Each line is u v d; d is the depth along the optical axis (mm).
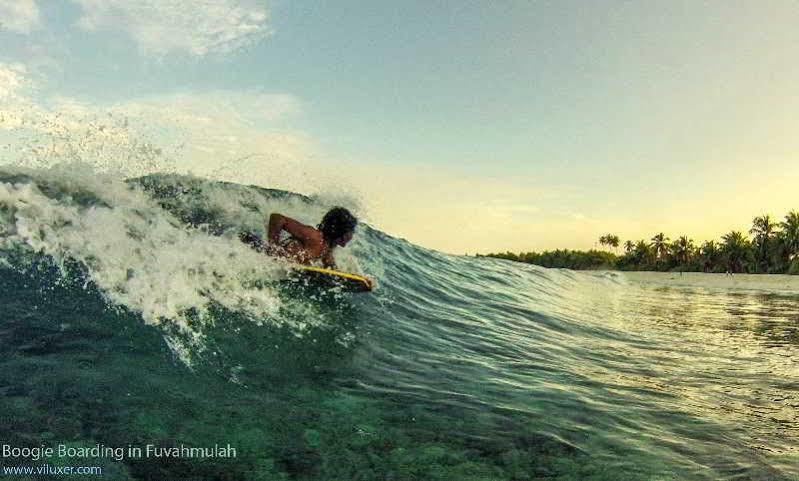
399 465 2467
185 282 4121
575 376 4348
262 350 3594
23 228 4254
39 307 3375
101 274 3896
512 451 2717
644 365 5164
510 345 5207
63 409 2434
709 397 4164
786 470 2799
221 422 2625
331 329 4359
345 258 7410
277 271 4848
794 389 4547
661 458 2832
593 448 2867
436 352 4445
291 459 2402
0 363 2701
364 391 3271
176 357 3176
